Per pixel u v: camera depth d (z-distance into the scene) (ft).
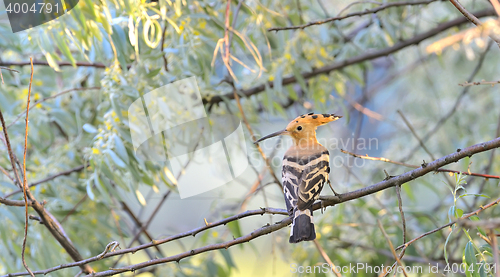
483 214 34.91
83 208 32.76
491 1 17.58
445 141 43.73
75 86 34.19
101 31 25.34
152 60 28.53
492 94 45.16
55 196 30.94
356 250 35.58
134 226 37.65
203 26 29.66
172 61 30.50
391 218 32.45
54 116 31.86
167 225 42.29
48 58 23.84
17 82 32.35
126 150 26.86
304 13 37.58
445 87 47.88
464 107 45.27
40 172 31.71
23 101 31.91
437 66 48.42
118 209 34.09
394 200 36.86
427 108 47.70
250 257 49.85
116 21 25.05
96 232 31.78
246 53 34.30
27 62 31.48
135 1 22.17
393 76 52.16
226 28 25.46
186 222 46.42
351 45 37.35
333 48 36.86
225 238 35.78
